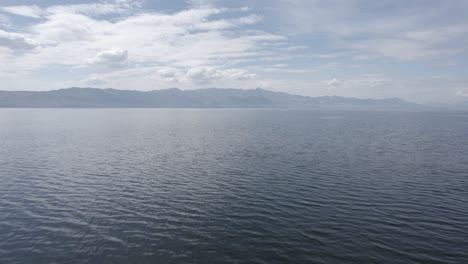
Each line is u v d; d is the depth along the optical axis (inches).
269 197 1395.2
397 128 5319.9
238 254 882.8
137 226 1079.0
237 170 1939.0
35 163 2139.5
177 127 5620.1
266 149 2802.7
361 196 1401.3
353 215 1168.2
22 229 1050.1
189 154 2539.4
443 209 1225.4
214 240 970.1
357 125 6171.3
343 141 3383.4
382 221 1107.9
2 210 1226.0
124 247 925.8
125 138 3708.2
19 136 3823.8
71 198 1382.9
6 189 1510.8
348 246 922.7
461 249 896.3
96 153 2583.7
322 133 4352.9
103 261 847.7
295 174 1824.6
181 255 878.4
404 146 2977.4
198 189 1528.1
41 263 839.1
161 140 3518.7
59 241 964.6
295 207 1262.3
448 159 2289.6
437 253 876.0
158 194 1446.9
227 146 3009.4
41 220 1129.4
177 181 1679.4
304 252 890.7
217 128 5359.3
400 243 936.9
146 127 5575.8
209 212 1211.9
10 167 2004.2
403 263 826.2
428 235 989.8
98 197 1400.1
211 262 840.9
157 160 2277.3
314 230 1037.2
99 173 1861.5
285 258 859.4
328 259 850.8
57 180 1689.2
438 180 1675.7
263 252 893.2
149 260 850.8
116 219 1142.3
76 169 1966.0
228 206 1279.5
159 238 985.5
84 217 1161.4
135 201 1346.0
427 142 3282.5
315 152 2623.0
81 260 853.2
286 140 3496.6
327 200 1347.2
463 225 1066.1
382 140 3469.5
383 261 837.2
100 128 5255.9
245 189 1523.1
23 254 885.2
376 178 1721.2
